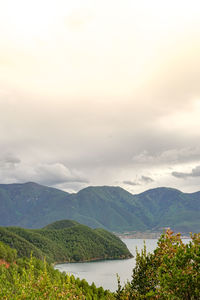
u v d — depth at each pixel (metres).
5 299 16.50
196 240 16.23
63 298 17.84
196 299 14.57
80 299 19.23
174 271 14.98
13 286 17.58
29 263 19.08
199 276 14.47
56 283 19.08
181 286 14.68
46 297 17.39
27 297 16.70
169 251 17.31
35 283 18.03
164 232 18.44
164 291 15.63
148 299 18.48
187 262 15.21
